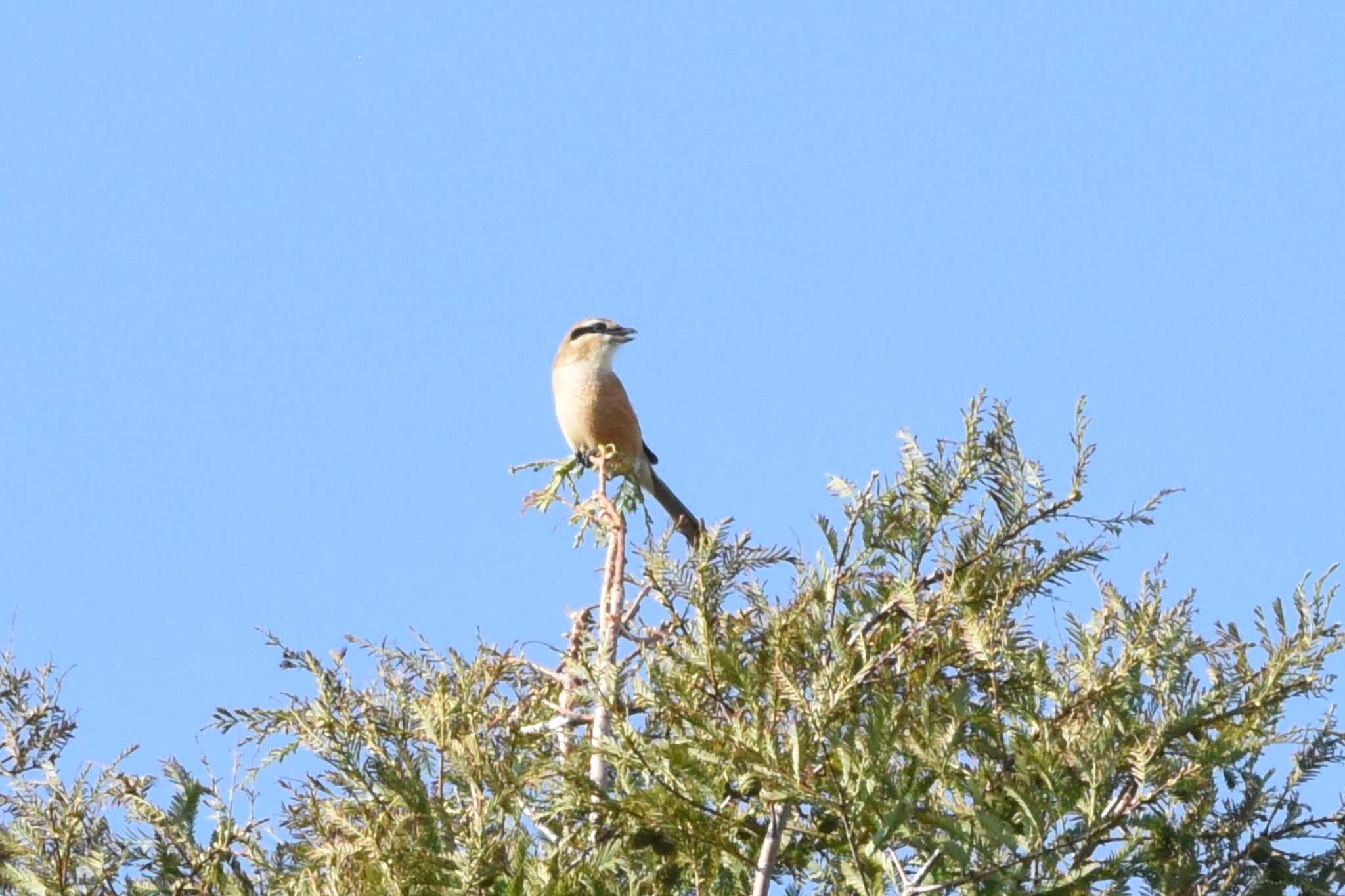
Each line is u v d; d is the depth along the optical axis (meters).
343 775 10.50
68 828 10.62
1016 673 10.49
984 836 9.48
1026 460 10.91
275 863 11.02
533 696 11.45
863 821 9.36
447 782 10.67
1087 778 9.71
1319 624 10.30
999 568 10.75
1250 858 10.55
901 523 10.95
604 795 9.93
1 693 12.11
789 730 9.50
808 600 10.50
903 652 10.51
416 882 9.63
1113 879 10.16
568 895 9.62
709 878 10.12
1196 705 10.14
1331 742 10.73
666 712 10.25
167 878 10.77
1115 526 10.82
